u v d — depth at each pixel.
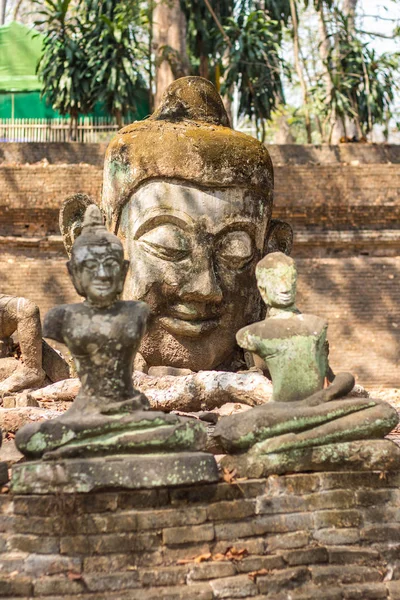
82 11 22.52
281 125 31.94
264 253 8.46
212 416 6.93
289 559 5.23
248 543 5.23
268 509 5.36
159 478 5.12
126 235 8.08
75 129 21.27
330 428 5.53
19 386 8.59
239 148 8.06
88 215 5.89
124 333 5.61
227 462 5.56
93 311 5.65
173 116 8.59
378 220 17.23
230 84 21.47
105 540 5.06
